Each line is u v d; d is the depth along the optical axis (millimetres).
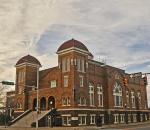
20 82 77188
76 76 61719
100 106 68188
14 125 63188
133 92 84375
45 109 68062
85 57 65500
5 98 91312
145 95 91500
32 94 72500
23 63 77000
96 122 61875
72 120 58875
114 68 76125
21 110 73875
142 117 87062
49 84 72875
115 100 73938
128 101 80625
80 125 59969
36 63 78938
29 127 57438
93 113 64938
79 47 63562
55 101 64250
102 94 70250
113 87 73938
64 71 63656
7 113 75375
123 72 80875
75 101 59875
